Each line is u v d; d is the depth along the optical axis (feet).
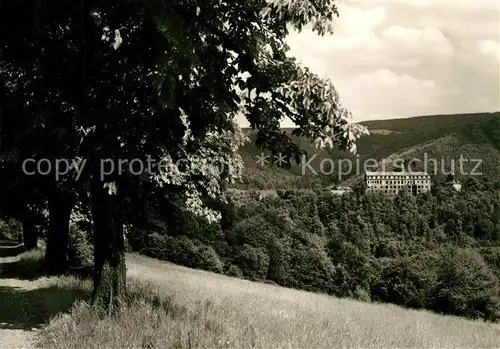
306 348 22.65
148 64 24.02
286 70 26.45
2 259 98.89
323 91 25.14
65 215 65.87
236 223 272.10
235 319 26.71
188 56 23.76
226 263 259.80
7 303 37.93
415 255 233.14
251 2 25.04
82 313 26.37
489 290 189.98
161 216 70.64
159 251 220.84
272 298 52.75
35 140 27.17
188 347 20.70
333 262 281.33
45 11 23.84
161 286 44.37
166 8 22.58
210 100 27.58
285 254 279.90
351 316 44.14
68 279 49.75
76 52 25.85
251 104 28.22
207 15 24.98
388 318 50.90
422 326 45.98
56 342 23.07
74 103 26.37
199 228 247.70
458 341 38.58
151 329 22.54
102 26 23.75
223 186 65.26
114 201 28.81
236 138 55.52
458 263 195.83
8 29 24.52
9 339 25.73
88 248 90.38
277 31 26.89
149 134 27.53
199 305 29.81
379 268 252.83
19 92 26.89
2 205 65.26
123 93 26.71
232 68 27.48
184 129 28.04
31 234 105.70
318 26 22.89
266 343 21.89
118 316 25.77
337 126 25.76
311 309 43.62
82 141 26.14
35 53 25.88
